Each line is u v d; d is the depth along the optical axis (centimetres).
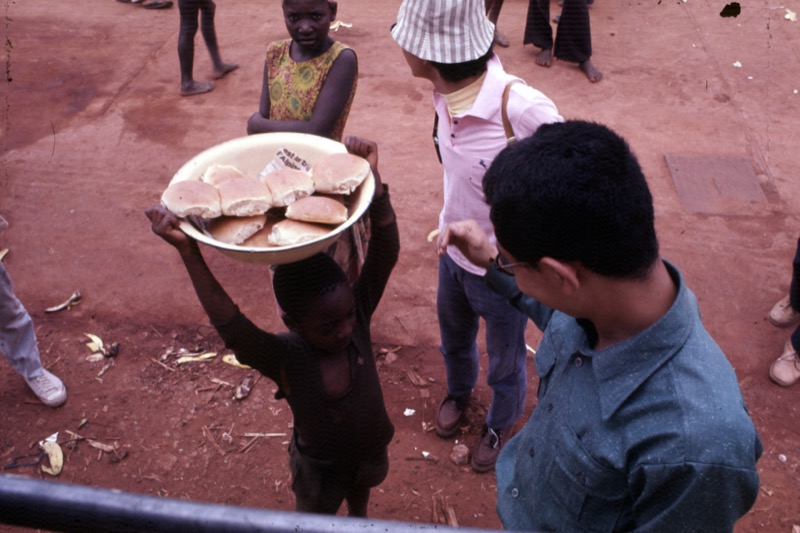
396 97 617
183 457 325
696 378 117
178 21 763
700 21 747
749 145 544
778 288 414
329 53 284
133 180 512
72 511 76
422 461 324
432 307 408
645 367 122
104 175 516
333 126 293
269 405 349
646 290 119
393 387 360
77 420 341
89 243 452
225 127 577
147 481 315
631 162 114
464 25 214
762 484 310
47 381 345
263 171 206
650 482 117
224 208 175
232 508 77
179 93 623
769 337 384
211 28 618
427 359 376
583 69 648
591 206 109
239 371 366
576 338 143
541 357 159
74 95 619
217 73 643
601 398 128
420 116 591
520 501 165
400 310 405
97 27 746
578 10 611
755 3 782
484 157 230
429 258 443
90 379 362
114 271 432
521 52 691
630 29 735
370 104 605
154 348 379
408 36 220
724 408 113
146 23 756
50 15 771
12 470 317
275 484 314
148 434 335
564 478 140
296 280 186
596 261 114
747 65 660
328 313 185
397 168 525
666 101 605
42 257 440
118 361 371
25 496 76
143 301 411
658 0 799
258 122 297
